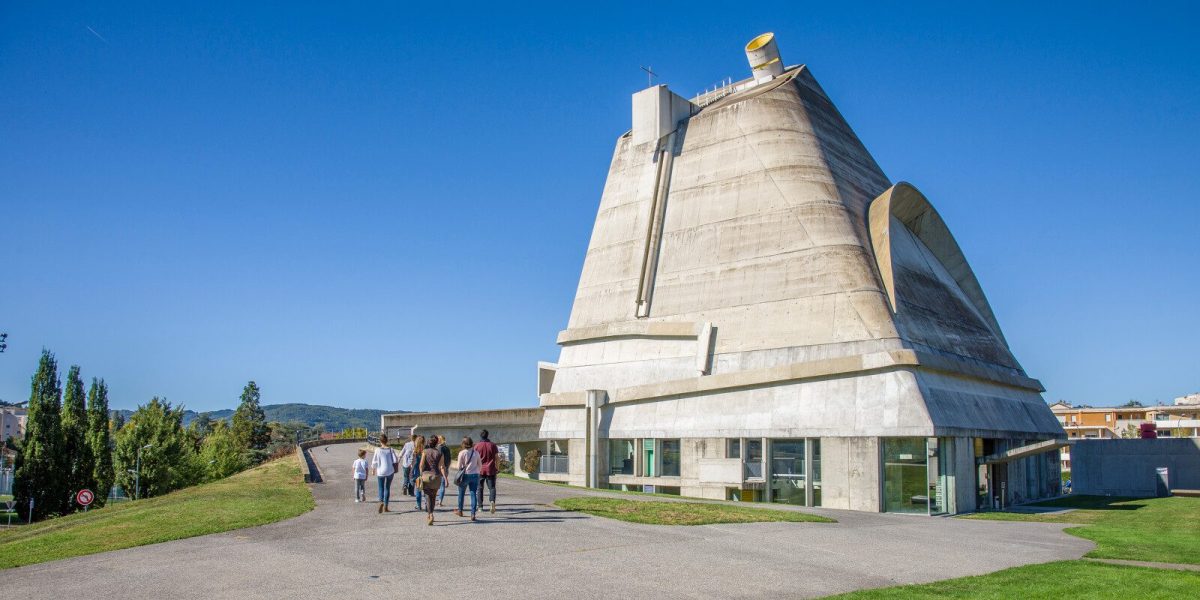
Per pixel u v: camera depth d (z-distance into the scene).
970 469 37.78
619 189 53.47
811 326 40.31
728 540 19.92
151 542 18.03
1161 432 112.44
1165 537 23.95
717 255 45.88
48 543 18.19
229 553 16.83
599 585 14.49
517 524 21.25
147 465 69.06
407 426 63.44
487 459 22.62
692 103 54.56
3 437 151.38
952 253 55.41
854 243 41.53
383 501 23.73
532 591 13.92
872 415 36.41
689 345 44.91
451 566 15.73
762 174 46.03
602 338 49.22
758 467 39.84
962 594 14.16
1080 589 14.67
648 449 45.16
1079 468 58.59
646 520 22.56
